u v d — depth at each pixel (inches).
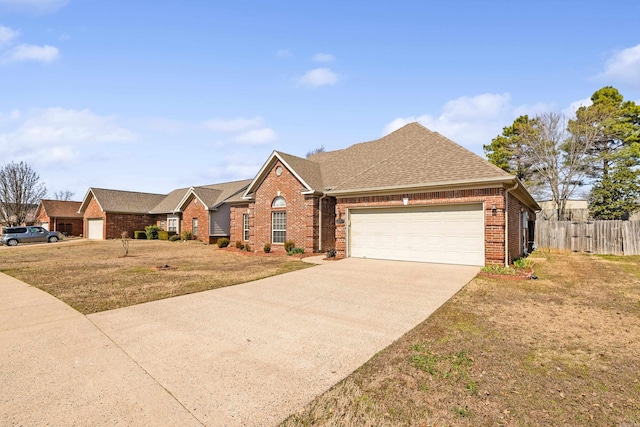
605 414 125.0
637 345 192.2
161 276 433.4
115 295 325.7
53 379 153.0
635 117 1035.3
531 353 181.3
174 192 1494.8
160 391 141.9
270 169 751.7
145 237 1350.9
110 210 1320.1
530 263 485.4
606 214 1014.4
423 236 514.9
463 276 399.5
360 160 748.6
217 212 1128.8
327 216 708.0
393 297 309.3
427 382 149.6
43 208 1572.3
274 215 747.4
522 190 507.8
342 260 553.0
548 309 265.7
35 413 125.2
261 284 375.6
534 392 140.9
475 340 200.2
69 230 1567.4
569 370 161.5
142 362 171.6
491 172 451.2
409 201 519.2
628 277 407.5
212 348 190.7
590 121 1009.5
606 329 218.8
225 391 141.9
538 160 1122.0
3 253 784.3
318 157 900.6
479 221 467.8
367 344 195.9
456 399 135.4
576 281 378.6
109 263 577.9
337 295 319.6
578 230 732.7
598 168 1078.4
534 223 781.9
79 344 197.3
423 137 643.5
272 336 210.4
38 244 1076.5
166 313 263.0
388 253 548.4
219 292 337.1
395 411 127.3
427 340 201.2
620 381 150.7
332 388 144.6
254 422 120.1
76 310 271.9
